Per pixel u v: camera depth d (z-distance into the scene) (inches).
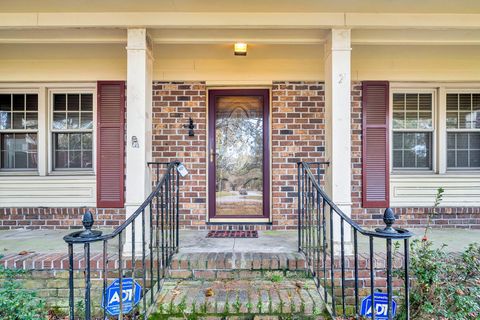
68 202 172.4
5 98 176.2
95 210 170.2
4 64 169.0
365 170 171.0
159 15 120.5
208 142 173.8
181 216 170.4
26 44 144.3
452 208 172.7
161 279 111.5
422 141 179.8
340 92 122.4
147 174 124.6
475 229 171.9
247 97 175.3
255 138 175.2
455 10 119.7
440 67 172.1
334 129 122.3
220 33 130.0
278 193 169.8
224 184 175.0
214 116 174.7
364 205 170.4
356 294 83.7
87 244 75.0
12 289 95.9
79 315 110.7
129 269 114.3
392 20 121.3
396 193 173.8
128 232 121.1
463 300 97.4
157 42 133.6
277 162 170.6
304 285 108.3
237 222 171.6
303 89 171.5
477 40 134.1
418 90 179.0
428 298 102.0
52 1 113.0
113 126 169.8
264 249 127.8
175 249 122.9
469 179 175.0
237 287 107.2
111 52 157.2
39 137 174.7
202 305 95.6
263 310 95.1
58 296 113.4
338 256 117.2
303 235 127.6
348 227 120.3
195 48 151.4
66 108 176.9
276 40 133.3
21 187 172.4
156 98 171.8
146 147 124.3
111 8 118.2
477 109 179.2
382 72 172.1
